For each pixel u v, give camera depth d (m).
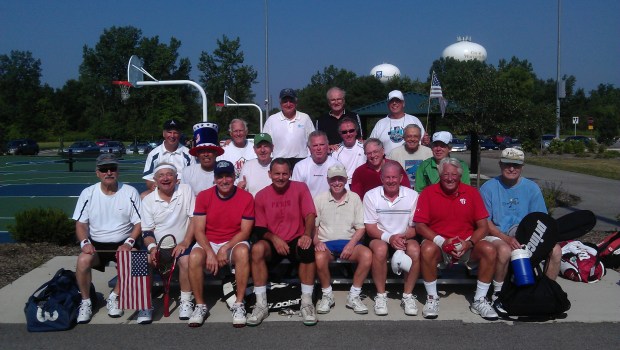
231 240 5.63
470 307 5.72
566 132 80.31
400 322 5.38
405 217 6.02
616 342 4.86
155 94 75.88
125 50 80.81
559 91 36.03
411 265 5.50
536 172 24.48
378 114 23.17
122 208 5.82
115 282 5.91
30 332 5.21
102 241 5.79
